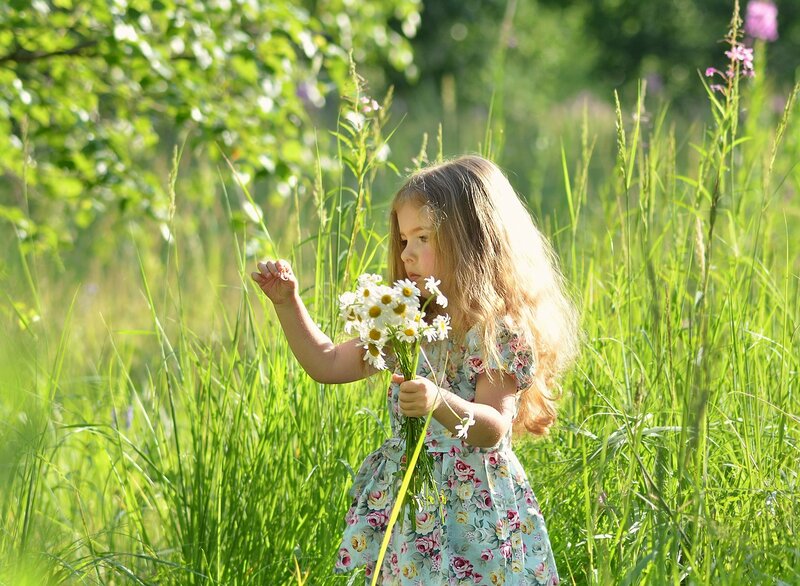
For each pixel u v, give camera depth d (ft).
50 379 10.73
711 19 64.64
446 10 51.88
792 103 10.50
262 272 8.74
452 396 8.00
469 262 8.68
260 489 10.07
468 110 49.37
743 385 10.15
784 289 11.30
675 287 10.82
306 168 17.65
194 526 9.94
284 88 17.56
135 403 11.92
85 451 12.75
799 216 15.25
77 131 17.46
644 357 11.05
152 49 15.83
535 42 58.85
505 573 8.36
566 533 10.05
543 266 9.25
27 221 16.33
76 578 9.61
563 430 10.85
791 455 9.70
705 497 8.76
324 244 11.32
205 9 16.67
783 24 57.82
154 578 10.09
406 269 9.06
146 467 11.60
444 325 7.65
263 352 11.27
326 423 10.48
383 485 8.64
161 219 17.47
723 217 13.19
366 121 10.66
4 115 16.26
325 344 8.97
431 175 8.99
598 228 15.21
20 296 14.87
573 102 52.90
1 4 16.30
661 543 7.91
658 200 13.09
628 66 64.95
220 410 10.52
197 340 11.69
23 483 9.46
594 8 65.00
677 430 9.21
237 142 17.33
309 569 9.76
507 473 8.58
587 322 11.54
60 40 17.31
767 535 8.84
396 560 8.38
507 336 8.60
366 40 20.90
